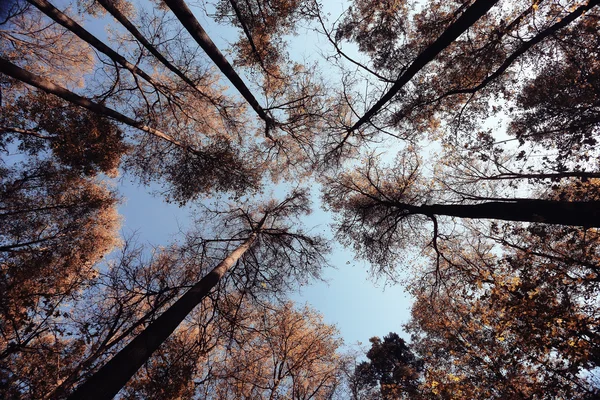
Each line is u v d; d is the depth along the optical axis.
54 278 7.66
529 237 7.38
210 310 8.49
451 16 7.63
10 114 7.89
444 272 9.02
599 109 6.30
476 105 8.37
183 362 6.42
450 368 9.55
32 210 8.45
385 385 10.25
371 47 9.06
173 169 9.57
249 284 9.62
